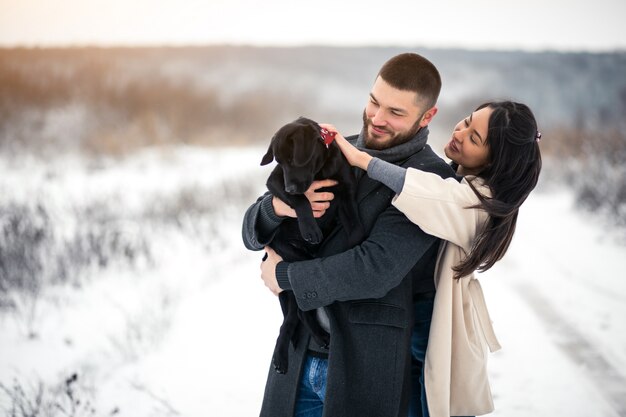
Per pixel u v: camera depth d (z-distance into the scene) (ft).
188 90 104.32
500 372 15.47
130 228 29.12
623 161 49.93
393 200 8.29
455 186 8.47
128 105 84.79
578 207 39.42
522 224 36.99
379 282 8.21
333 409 8.36
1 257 21.68
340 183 8.83
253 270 24.85
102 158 57.93
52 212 31.32
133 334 17.37
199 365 15.65
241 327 18.38
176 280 22.75
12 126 67.36
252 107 106.52
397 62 8.66
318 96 136.46
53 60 96.17
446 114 125.80
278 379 9.24
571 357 16.31
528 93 133.18
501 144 8.86
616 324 18.81
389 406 8.34
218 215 33.91
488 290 22.85
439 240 9.20
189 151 65.92
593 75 136.56
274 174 8.95
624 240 30.63
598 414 13.23
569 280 23.99
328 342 8.79
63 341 17.02
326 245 9.11
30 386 14.19
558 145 66.74
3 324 18.10
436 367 8.71
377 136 8.98
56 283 21.57
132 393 14.06
